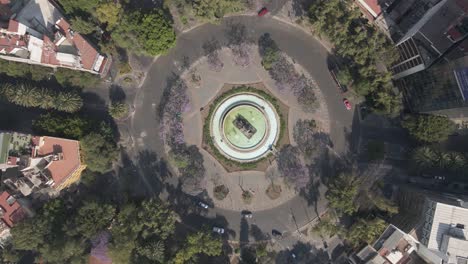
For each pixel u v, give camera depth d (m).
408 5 125.56
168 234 121.25
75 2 119.31
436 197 112.19
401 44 120.62
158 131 129.25
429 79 114.12
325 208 128.12
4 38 116.50
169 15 129.12
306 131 129.25
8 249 122.12
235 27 129.12
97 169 123.56
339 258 126.62
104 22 124.75
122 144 129.25
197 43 129.75
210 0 117.94
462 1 111.06
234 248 127.81
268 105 129.00
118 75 129.50
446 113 119.44
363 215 125.00
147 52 123.00
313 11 122.56
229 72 129.12
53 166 120.00
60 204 121.88
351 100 129.00
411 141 128.00
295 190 128.50
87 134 121.31
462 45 110.44
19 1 124.44
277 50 128.88
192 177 126.81
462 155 120.00
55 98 122.31
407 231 112.31
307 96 129.00
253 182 129.00
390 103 120.00
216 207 128.38
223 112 129.25
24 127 129.00
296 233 127.94
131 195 128.62
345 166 128.62
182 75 129.38
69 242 116.31
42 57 119.81
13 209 120.44
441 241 106.44
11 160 118.00
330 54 128.50
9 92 122.25
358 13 122.06
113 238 118.62
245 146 128.88
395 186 128.25
